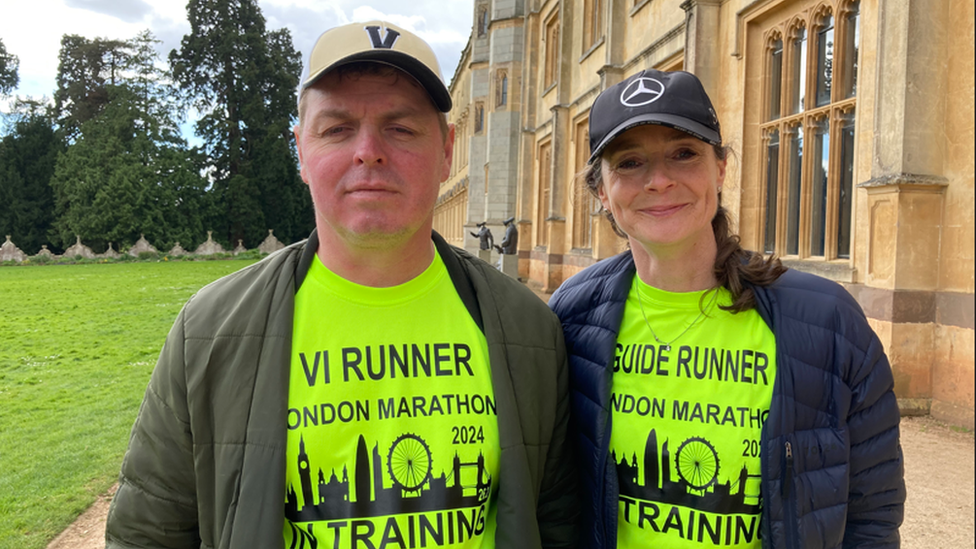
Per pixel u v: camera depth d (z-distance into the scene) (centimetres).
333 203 146
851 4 694
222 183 5916
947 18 563
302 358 149
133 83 5562
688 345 171
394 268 155
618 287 186
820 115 746
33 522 423
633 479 170
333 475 144
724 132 916
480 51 3575
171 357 151
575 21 1817
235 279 160
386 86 143
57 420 669
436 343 156
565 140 1873
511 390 155
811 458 156
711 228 177
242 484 139
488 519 156
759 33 859
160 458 150
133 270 3534
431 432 148
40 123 5666
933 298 578
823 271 697
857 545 161
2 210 5378
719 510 160
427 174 150
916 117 566
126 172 5234
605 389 175
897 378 580
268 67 5959
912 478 443
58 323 1436
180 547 156
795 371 158
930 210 573
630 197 168
